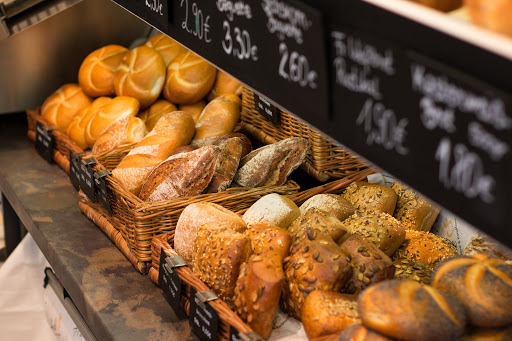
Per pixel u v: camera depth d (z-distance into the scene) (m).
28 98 3.06
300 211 1.68
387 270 1.25
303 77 0.90
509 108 0.57
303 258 1.26
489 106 0.59
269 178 1.87
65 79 3.08
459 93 0.63
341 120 0.84
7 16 2.31
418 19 0.66
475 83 0.60
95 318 1.49
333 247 1.26
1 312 2.37
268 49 0.99
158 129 2.04
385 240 1.43
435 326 0.93
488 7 0.59
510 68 0.57
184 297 1.42
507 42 0.57
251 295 1.21
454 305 0.97
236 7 1.07
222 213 1.54
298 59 0.90
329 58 0.83
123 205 1.73
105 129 2.33
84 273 1.69
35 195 2.25
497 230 0.62
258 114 2.26
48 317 2.29
